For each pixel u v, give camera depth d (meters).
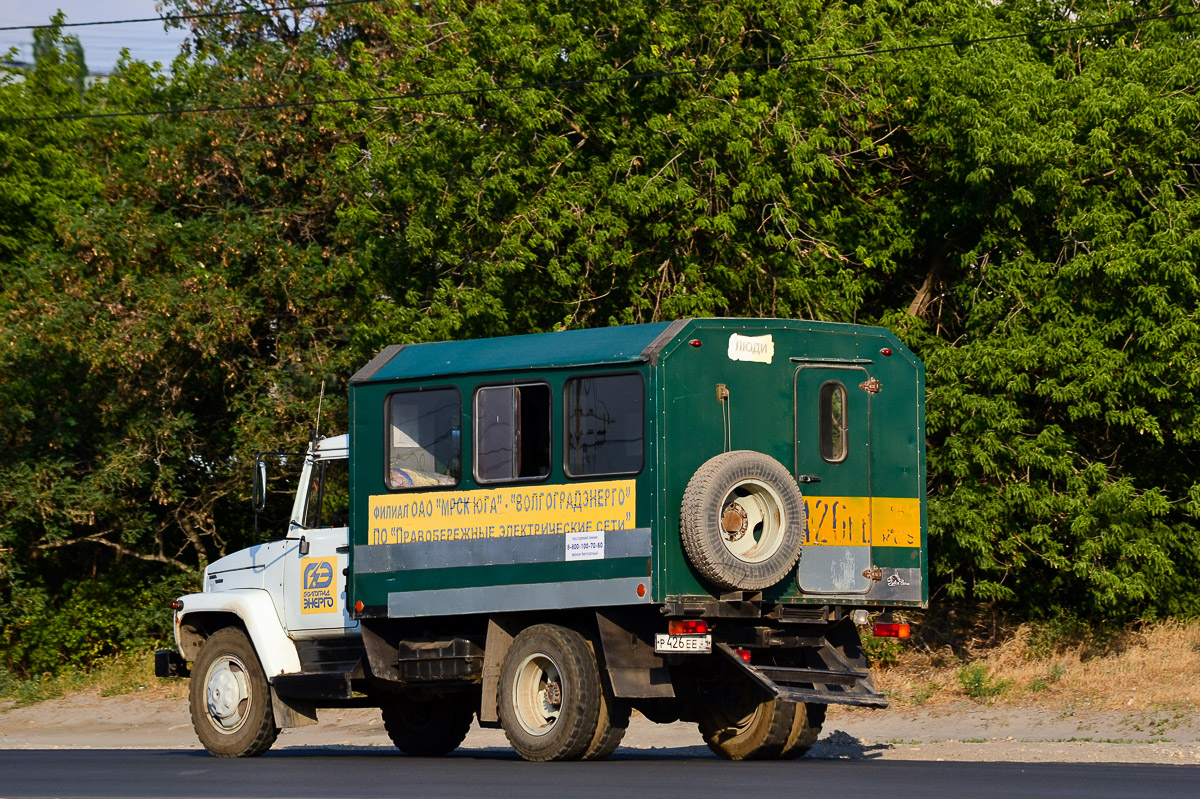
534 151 43.78
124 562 59.88
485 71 44.34
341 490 30.56
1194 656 40.91
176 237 55.28
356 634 29.58
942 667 44.12
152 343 50.94
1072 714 37.50
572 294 44.56
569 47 44.69
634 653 25.55
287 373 54.06
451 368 27.52
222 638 31.20
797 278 42.53
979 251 43.88
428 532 27.47
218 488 55.69
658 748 35.47
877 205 47.06
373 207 48.06
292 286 53.88
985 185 42.34
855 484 26.64
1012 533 41.09
